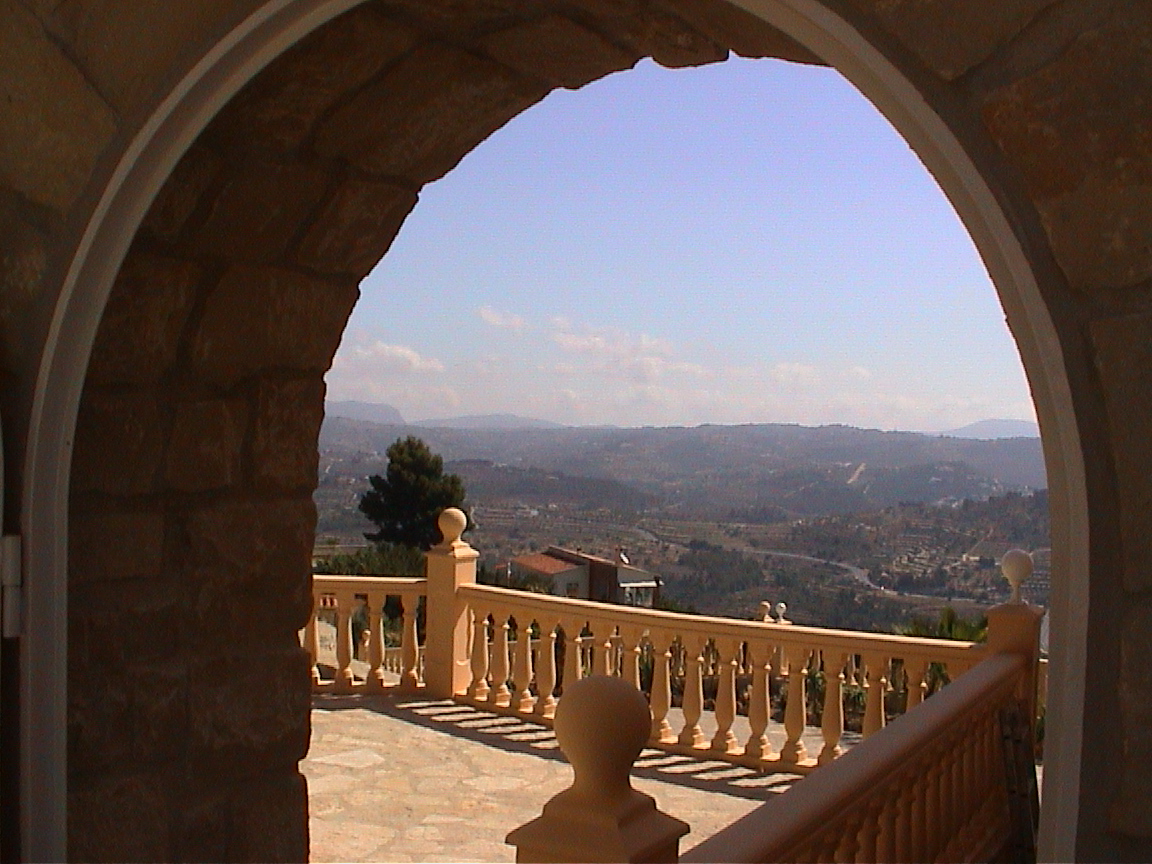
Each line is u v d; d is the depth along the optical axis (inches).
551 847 62.2
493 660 299.9
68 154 94.0
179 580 115.2
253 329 118.0
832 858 100.5
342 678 315.0
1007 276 62.8
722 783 243.6
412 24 97.9
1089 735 60.1
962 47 63.4
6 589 92.4
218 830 118.3
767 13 70.7
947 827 144.8
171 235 106.9
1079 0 60.2
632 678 272.2
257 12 85.3
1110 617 59.8
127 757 110.7
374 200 119.6
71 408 94.9
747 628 254.2
